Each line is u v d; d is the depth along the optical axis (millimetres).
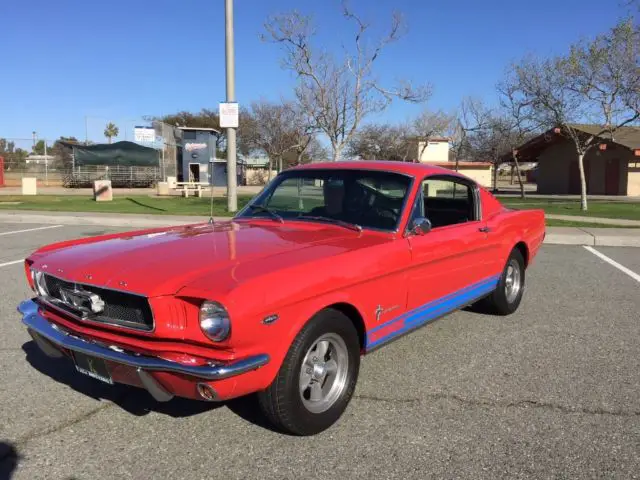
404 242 3941
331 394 3461
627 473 2969
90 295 3123
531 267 8875
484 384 4145
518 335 5316
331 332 3342
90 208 18797
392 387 4078
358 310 3529
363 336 3680
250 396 3932
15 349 4820
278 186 4840
